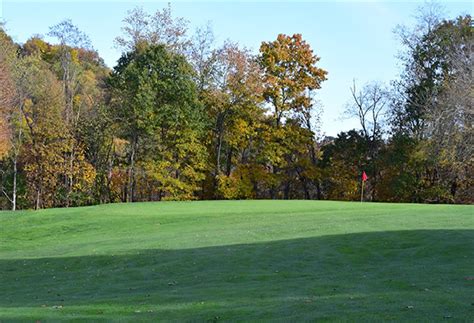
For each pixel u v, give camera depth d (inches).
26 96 1879.9
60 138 1873.8
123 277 593.3
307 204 1330.0
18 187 1923.0
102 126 1907.0
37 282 602.5
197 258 660.1
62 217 1179.9
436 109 1770.4
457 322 318.0
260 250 687.7
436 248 632.4
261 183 2176.4
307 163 2158.0
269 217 1045.8
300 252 662.5
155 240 831.7
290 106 2145.7
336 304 379.9
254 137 2102.6
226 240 788.6
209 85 2028.8
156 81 1893.5
